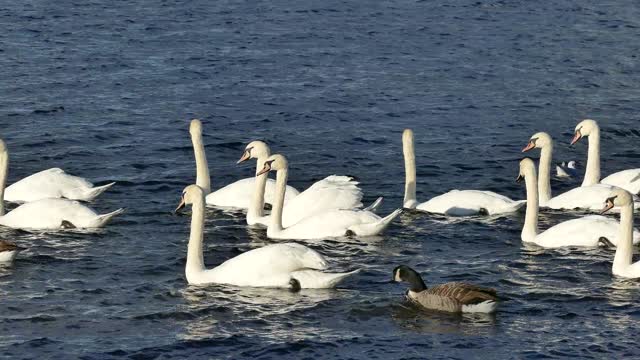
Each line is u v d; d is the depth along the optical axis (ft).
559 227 98.48
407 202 109.09
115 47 177.58
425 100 152.87
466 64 171.53
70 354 77.87
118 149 130.41
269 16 200.54
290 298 86.58
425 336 79.97
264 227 105.09
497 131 139.85
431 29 193.06
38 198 111.14
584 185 117.91
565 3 212.64
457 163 126.93
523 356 76.74
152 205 111.24
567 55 177.06
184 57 172.55
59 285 89.92
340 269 92.89
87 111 144.97
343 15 202.39
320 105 150.00
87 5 206.28
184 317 83.66
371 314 83.71
